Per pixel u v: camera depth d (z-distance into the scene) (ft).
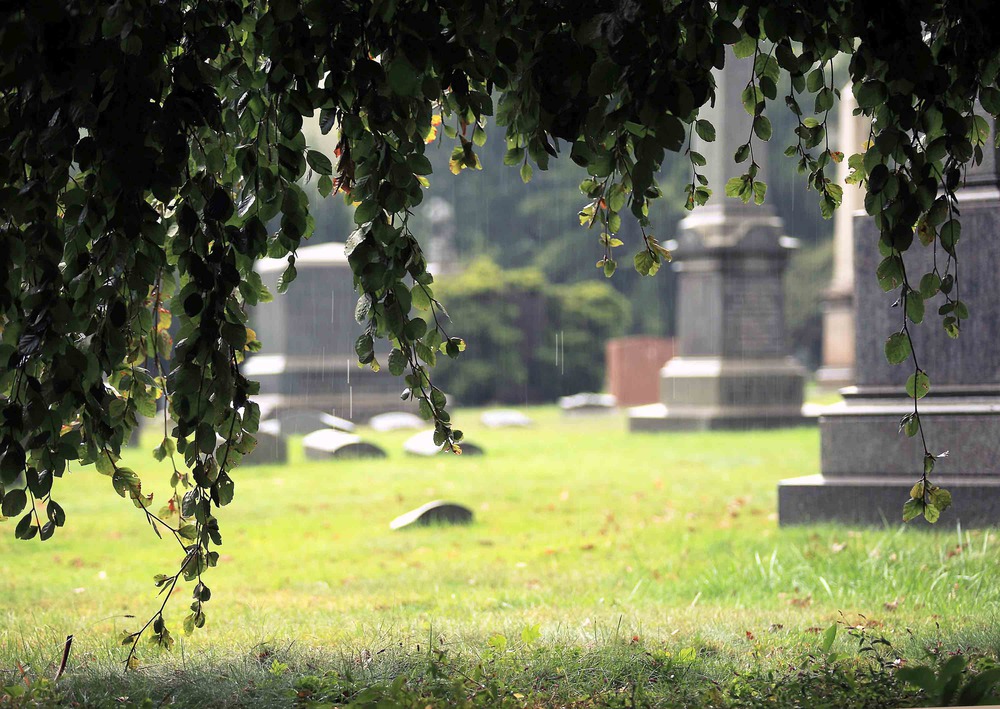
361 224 23.38
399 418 168.25
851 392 60.39
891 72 21.71
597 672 30.01
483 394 257.55
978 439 56.44
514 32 22.88
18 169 22.20
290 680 29.37
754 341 146.82
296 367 170.09
